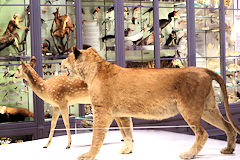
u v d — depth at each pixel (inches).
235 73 280.8
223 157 94.3
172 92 101.7
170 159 87.4
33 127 205.9
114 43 235.5
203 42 269.7
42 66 211.9
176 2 258.4
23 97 210.1
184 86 100.6
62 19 223.1
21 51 212.1
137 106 102.0
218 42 274.5
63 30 223.1
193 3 258.5
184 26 261.1
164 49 256.2
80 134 104.0
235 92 279.9
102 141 94.1
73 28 225.5
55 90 144.0
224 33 272.8
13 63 209.0
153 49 249.1
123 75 103.7
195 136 96.3
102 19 235.9
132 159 85.6
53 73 219.6
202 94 101.3
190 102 100.1
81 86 145.6
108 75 104.2
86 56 108.7
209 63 272.2
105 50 237.0
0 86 207.2
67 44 224.8
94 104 103.4
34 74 145.6
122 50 233.9
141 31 246.8
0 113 203.5
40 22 209.6
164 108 102.5
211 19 271.6
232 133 106.7
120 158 87.2
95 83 104.3
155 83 101.6
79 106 220.5
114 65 106.7
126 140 90.4
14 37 210.8
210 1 269.1
